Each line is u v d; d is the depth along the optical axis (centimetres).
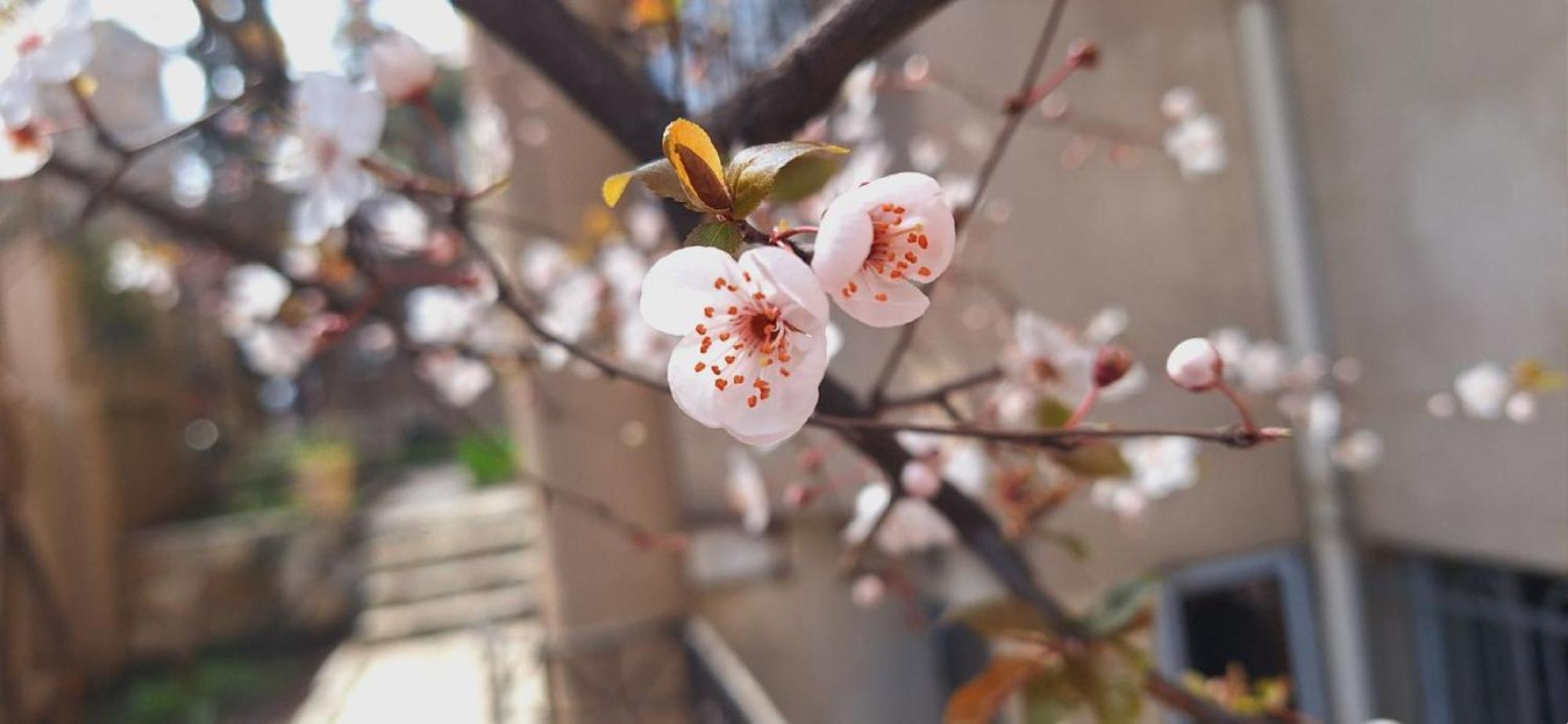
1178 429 11
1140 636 17
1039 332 17
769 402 9
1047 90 14
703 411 9
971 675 46
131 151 18
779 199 13
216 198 44
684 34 23
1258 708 26
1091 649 16
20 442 55
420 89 16
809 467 22
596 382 42
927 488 16
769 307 9
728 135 13
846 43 12
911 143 38
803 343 9
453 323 34
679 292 9
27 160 19
